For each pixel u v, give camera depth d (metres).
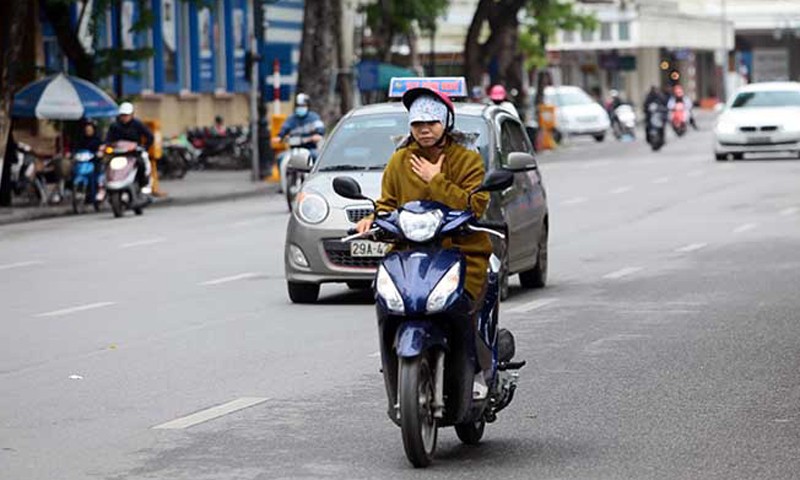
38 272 37.50
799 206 52.12
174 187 72.25
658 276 34.31
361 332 26.83
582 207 53.94
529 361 23.45
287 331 27.05
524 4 98.31
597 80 179.00
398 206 17.14
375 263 30.20
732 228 45.22
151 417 19.70
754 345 24.77
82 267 38.41
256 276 35.59
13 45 59.41
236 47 100.50
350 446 17.83
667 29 177.62
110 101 61.78
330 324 27.88
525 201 31.61
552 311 29.06
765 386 21.28
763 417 19.17
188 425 19.14
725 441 17.81
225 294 32.41
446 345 16.42
